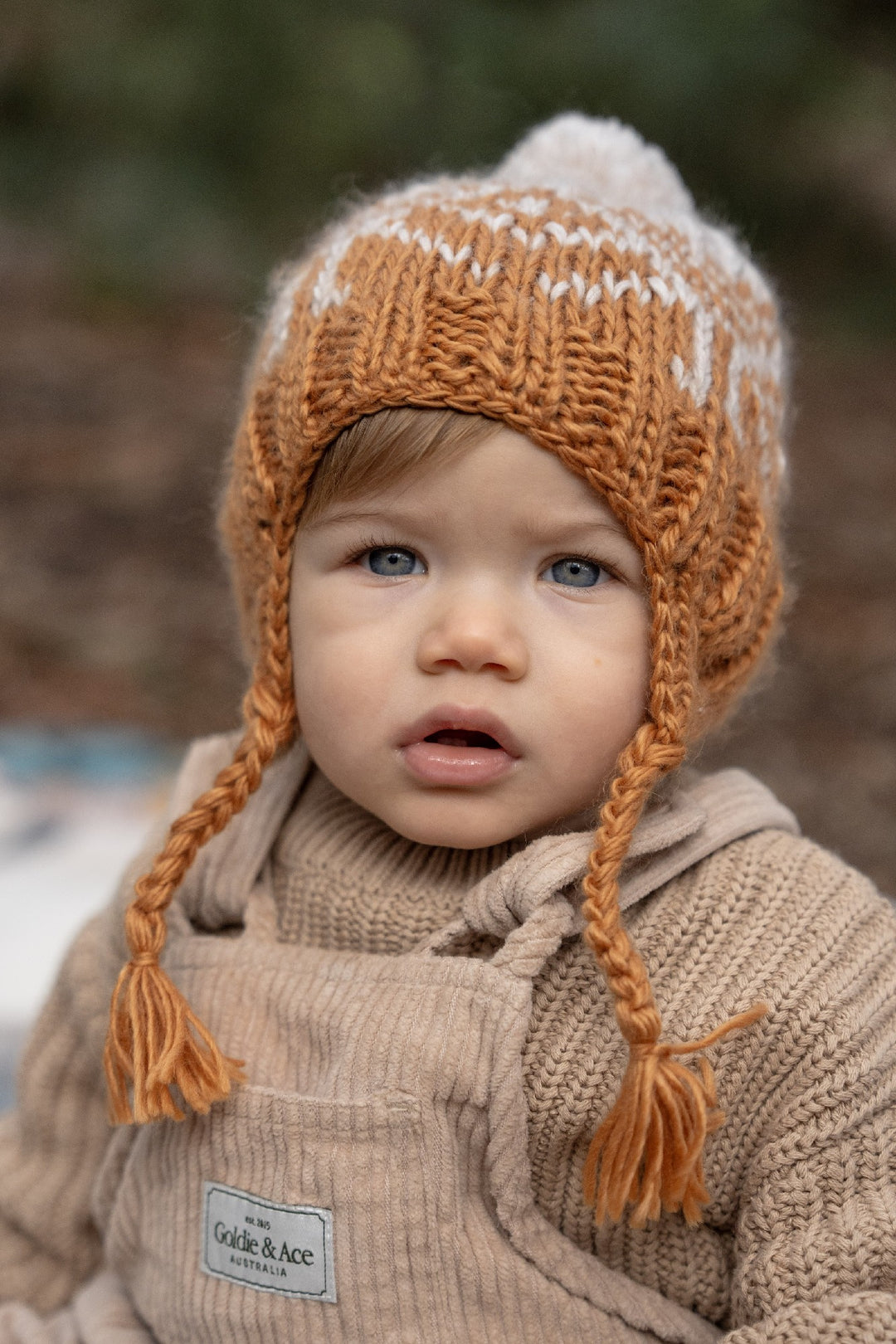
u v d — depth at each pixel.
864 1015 1.25
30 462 5.61
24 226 8.56
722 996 1.28
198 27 8.91
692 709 1.34
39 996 2.13
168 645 4.10
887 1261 1.17
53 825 2.63
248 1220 1.27
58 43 8.95
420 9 8.86
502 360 1.22
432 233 1.30
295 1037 1.32
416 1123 1.23
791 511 5.40
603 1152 1.16
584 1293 1.27
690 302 1.30
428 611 1.24
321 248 1.46
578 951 1.31
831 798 3.34
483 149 8.09
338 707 1.28
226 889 1.45
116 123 8.98
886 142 8.84
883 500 5.58
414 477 1.22
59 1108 1.58
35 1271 1.56
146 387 6.70
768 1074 1.25
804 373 7.55
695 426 1.27
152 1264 1.37
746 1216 1.24
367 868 1.41
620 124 1.62
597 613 1.25
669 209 1.46
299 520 1.34
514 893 1.26
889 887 2.93
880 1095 1.23
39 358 6.99
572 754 1.25
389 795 1.28
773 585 1.44
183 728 3.60
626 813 1.21
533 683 1.23
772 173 8.55
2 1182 1.58
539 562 1.24
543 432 1.20
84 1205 1.55
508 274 1.26
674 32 7.96
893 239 8.66
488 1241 1.25
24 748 2.98
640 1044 1.14
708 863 1.36
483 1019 1.24
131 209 8.45
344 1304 1.24
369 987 1.30
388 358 1.24
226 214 8.66
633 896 1.31
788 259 8.66
